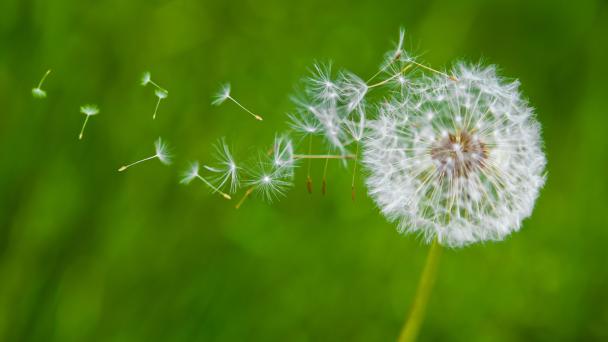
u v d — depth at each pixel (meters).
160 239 0.42
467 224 0.36
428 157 0.37
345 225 0.43
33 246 0.41
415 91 0.36
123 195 0.42
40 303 0.41
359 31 0.44
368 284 0.42
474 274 0.43
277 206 0.43
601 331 0.42
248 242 0.42
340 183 0.43
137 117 0.43
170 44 0.43
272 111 0.43
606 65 0.44
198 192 0.42
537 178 0.36
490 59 0.44
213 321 0.42
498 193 0.37
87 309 0.41
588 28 0.44
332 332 0.42
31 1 0.42
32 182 0.41
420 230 0.36
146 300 0.41
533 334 0.42
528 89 0.44
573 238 0.43
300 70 0.44
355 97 0.36
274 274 0.42
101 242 0.42
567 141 0.44
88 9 0.43
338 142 0.36
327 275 0.42
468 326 0.42
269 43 0.44
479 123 0.37
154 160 0.42
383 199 0.36
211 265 0.42
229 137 0.43
